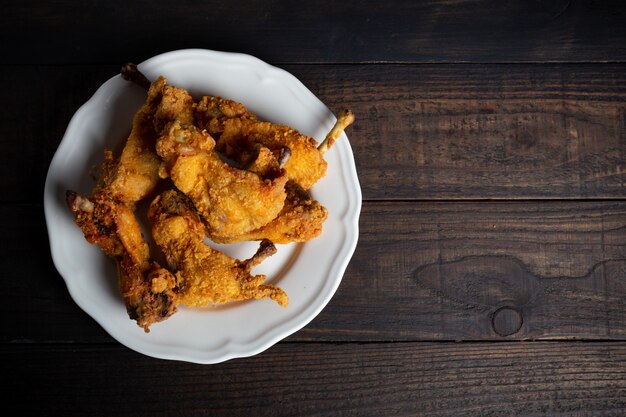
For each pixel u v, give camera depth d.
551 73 0.79
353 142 0.79
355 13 0.80
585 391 0.79
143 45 0.79
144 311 0.71
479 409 0.79
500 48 0.79
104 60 0.79
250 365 0.78
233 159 0.74
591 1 0.79
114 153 0.75
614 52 0.79
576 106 0.79
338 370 0.78
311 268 0.75
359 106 0.79
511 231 0.79
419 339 0.79
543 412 0.79
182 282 0.71
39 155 0.78
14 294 0.77
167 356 0.73
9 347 0.77
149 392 0.78
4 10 0.78
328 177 0.75
